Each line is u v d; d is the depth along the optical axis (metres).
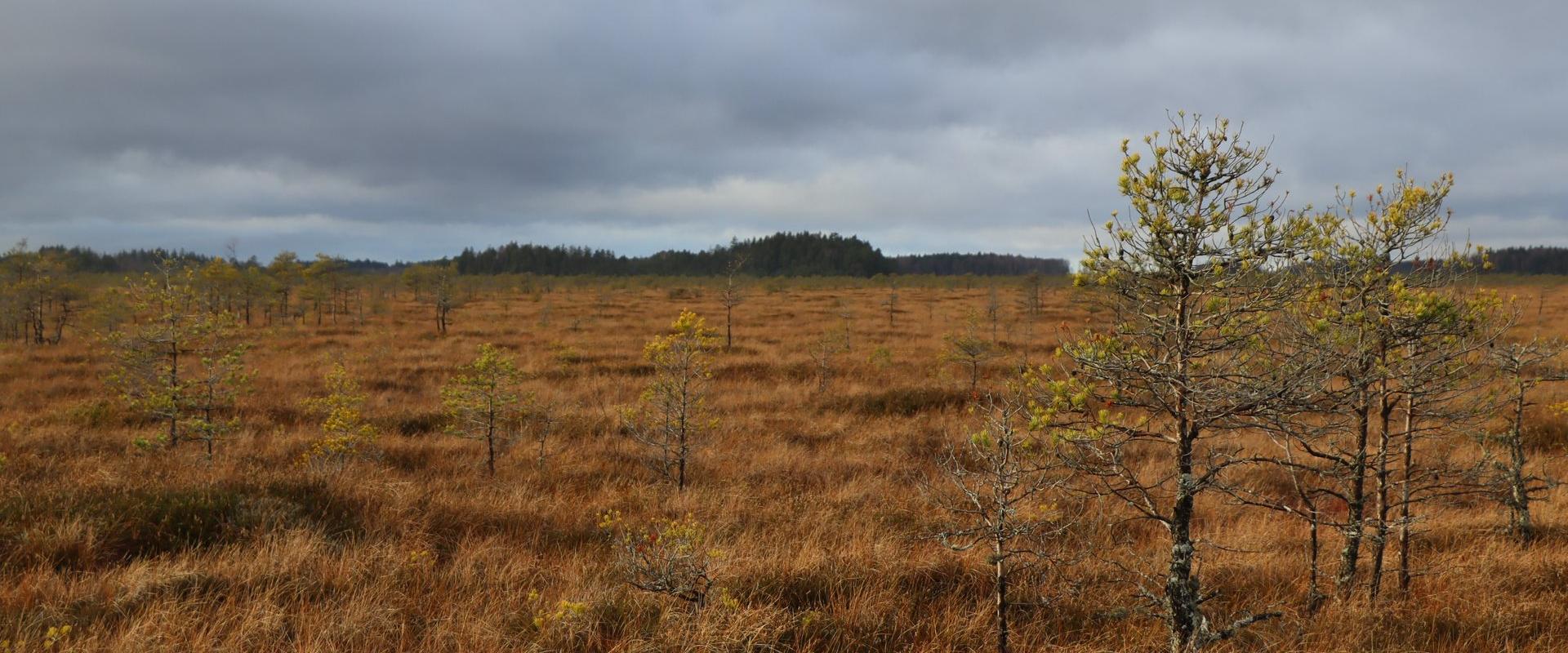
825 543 8.54
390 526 8.45
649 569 6.18
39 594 5.92
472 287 68.56
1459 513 9.77
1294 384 4.61
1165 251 4.72
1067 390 4.94
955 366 22.69
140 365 11.82
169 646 5.12
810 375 22.38
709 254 161.75
